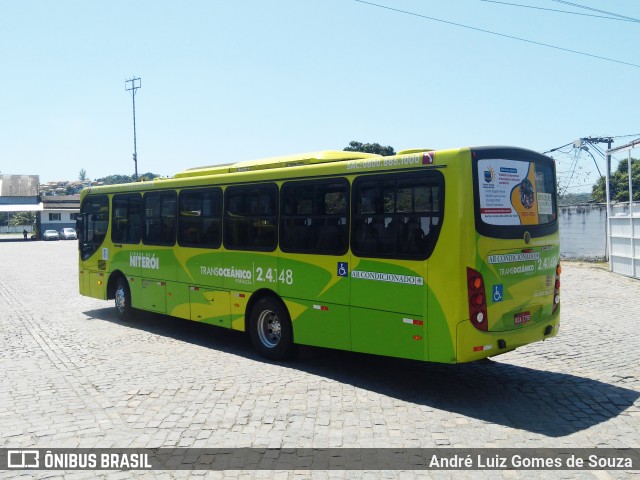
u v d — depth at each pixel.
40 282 20.88
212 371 8.27
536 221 7.39
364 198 7.47
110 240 12.82
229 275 9.53
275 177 8.73
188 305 10.47
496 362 8.65
